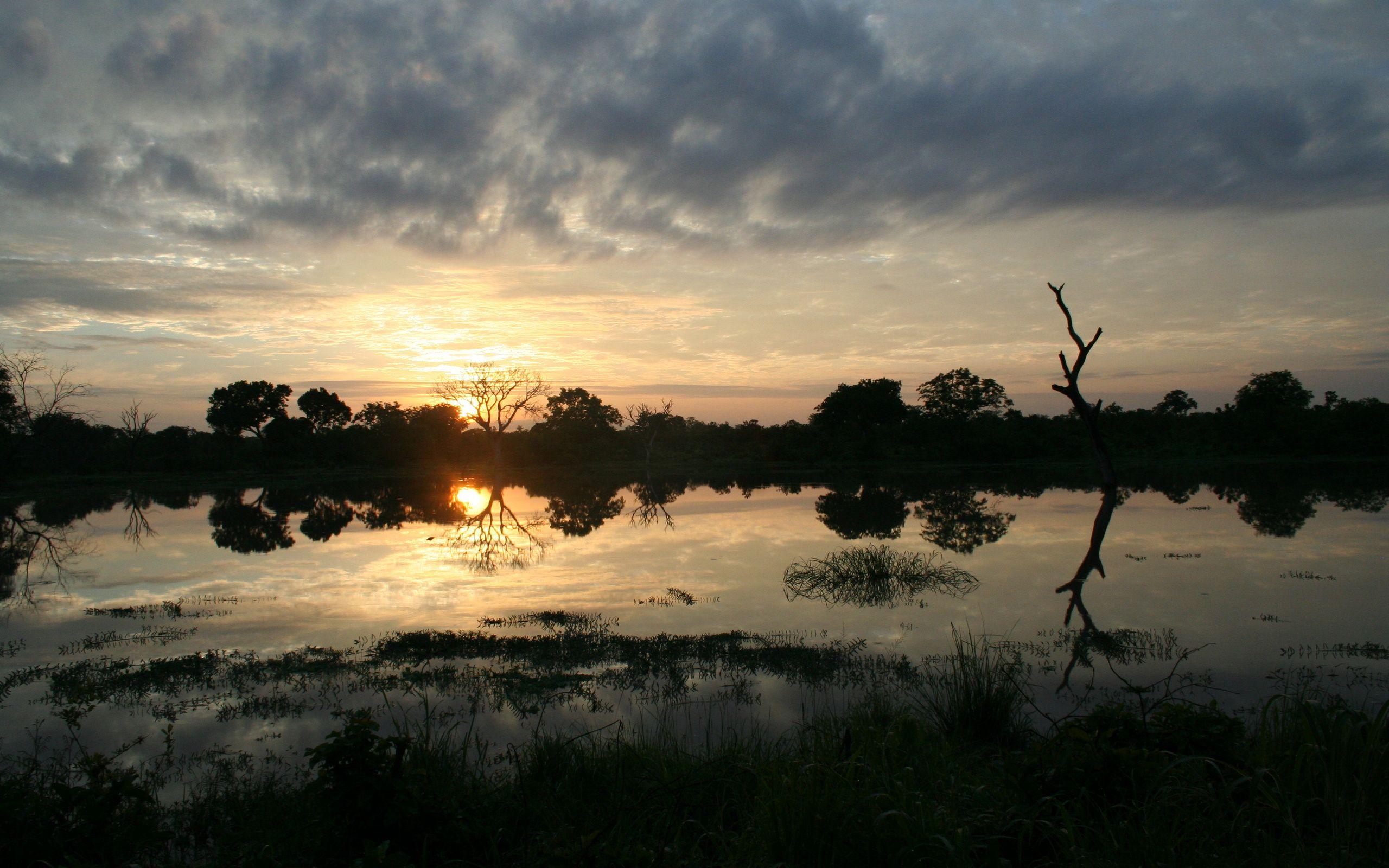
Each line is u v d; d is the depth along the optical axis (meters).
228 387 70.50
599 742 6.25
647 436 74.38
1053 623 10.70
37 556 19.23
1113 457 62.47
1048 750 4.38
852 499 31.52
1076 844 3.52
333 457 64.88
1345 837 3.31
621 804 4.38
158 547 20.72
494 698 8.01
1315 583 13.17
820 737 5.48
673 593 13.51
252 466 63.41
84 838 3.96
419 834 3.85
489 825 4.25
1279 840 3.45
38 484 47.66
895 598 12.60
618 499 34.75
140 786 5.28
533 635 10.74
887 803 3.92
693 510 28.62
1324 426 58.25
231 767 6.32
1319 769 3.88
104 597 14.13
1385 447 55.72
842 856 3.53
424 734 5.91
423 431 65.56
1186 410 96.88
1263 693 7.59
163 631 11.36
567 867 3.24
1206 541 17.94
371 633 11.15
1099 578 13.81
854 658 9.18
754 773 4.80
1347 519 21.78
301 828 4.33
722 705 7.58
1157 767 3.94
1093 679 8.14
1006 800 4.09
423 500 35.78
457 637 10.55
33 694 8.51
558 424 72.38
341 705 7.95
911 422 72.75
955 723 6.34
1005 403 72.50
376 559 18.09
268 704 7.99
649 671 8.82
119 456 61.47
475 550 19.22
